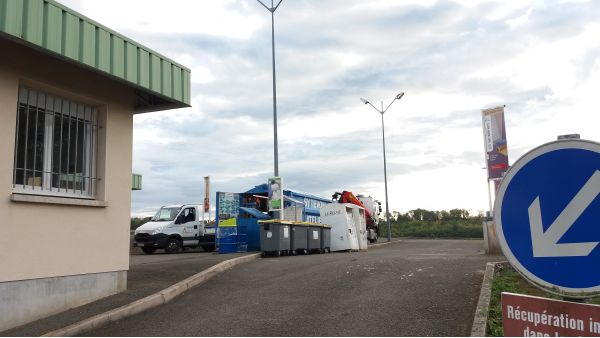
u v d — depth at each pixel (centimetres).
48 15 692
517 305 300
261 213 2119
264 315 758
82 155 876
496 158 1641
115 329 702
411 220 5403
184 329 694
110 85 911
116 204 906
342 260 1319
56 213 791
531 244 288
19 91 775
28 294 736
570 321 280
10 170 724
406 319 701
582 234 274
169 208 2478
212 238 2495
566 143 282
